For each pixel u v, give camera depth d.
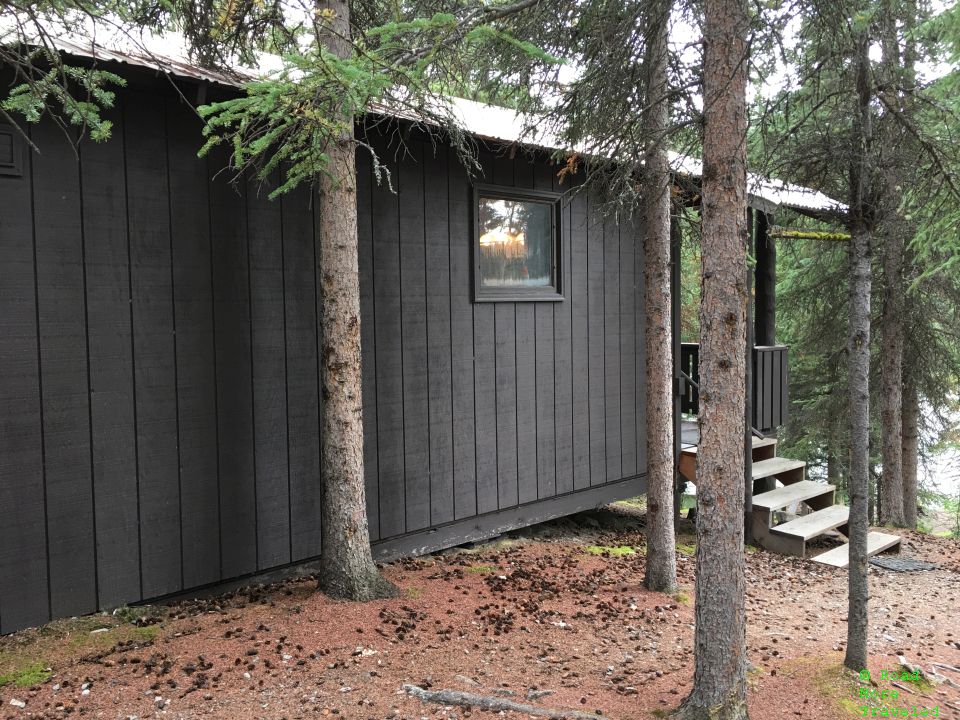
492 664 3.94
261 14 4.72
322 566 4.77
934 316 11.06
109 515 4.40
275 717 3.23
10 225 3.97
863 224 4.01
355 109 3.62
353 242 4.61
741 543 3.31
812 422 13.02
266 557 5.17
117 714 3.22
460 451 6.40
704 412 3.32
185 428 4.72
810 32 4.31
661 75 4.95
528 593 5.29
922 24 6.89
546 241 7.12
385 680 3.62
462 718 3.28
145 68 4.03
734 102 3.25
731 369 3.26
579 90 5.12
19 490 4.05
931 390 11.68
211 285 4.82
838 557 7.21
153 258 4.54
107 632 4.12
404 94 4.79
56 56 3.05
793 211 6.46
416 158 5.94
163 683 3.50
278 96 3.45
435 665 3.84
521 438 6.93
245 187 4.96
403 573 5.54
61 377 4.19
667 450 5.50
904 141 4.28
